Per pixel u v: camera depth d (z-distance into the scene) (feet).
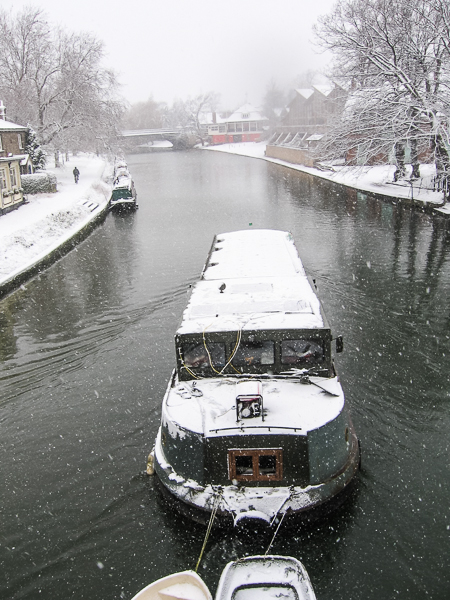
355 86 115.65
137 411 35.88
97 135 170.19
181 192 144.46
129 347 45.88
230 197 129.80
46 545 25.41
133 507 27.20
